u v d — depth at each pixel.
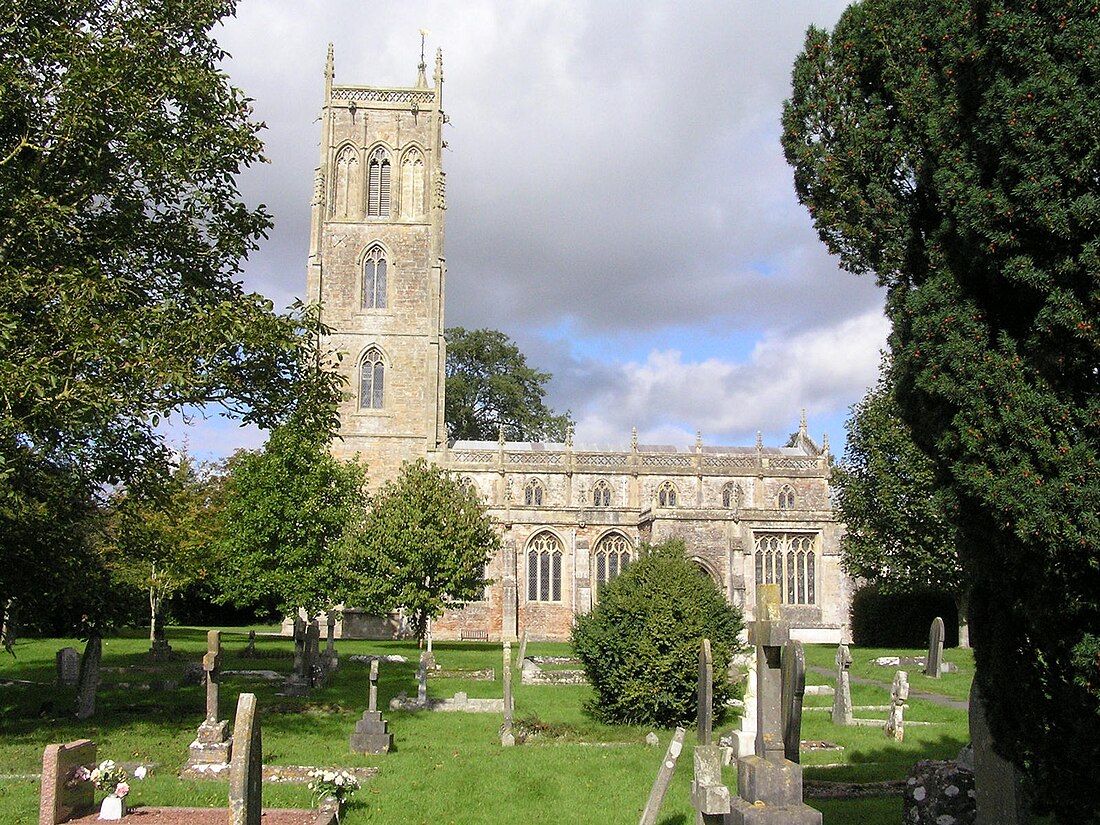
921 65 12.84
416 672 38.66
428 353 69.75
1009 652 10.95
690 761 19.81
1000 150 10.27
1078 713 9.99
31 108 19.55
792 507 71.50
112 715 24.34
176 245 22.45
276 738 21.89
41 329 18.06
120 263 21.09
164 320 19.11
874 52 13.64
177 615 73.12
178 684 31.31
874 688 32.50
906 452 44.94
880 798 16.64
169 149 20.89
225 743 18.16
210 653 19.27
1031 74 9.97
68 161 20.38
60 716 24.06
